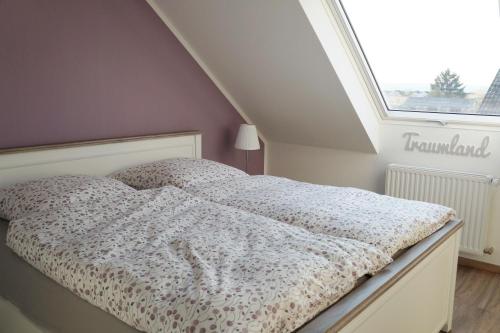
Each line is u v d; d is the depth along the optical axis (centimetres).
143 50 308
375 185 371
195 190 262
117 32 292
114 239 172
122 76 298
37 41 254
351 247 168
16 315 179
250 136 360
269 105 368
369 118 348
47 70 260
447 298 235
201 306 122
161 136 321
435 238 209
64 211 198
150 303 130
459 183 318
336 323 133
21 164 250
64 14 263
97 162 285
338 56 302
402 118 346
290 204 230
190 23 316
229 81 360
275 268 144
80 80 276
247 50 316
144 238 177
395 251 185
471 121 314
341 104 329
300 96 340
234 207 237
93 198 222
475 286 295
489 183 305
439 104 331
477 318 255
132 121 308
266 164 433
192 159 312
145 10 307
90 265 152
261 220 199
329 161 393
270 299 127
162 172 280
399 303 179
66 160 269
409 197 343
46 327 163
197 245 168
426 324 213
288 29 282
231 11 289
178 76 334
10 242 185
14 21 243
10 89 246
